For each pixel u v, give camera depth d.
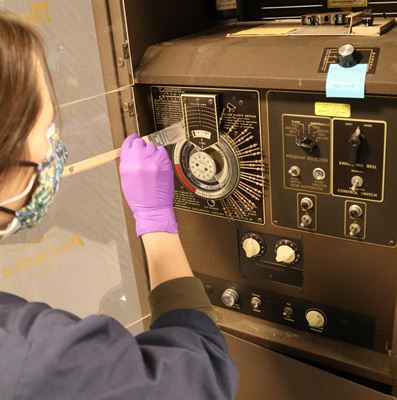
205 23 1.43
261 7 1.40
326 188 1.10
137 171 1.03
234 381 0.82
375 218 1.06
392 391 1.16
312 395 1.28
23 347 0.65
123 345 0.69
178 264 0.98
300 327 1.30
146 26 1.23
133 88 1.22
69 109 1.29
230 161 1.19
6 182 0.73
